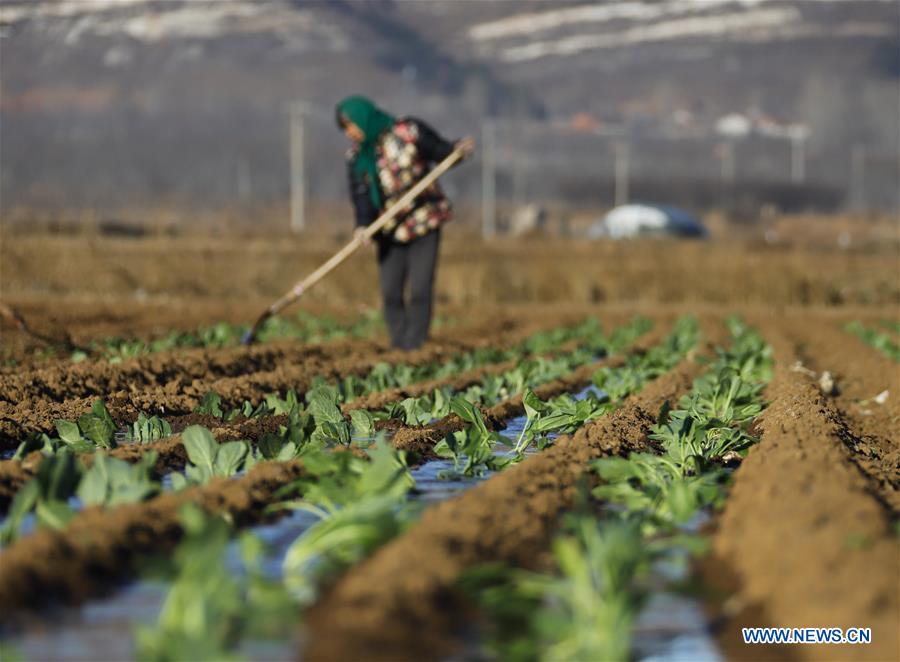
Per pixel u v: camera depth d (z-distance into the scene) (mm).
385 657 9445
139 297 78000
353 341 41156
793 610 10625
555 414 21188
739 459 19078
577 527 12617
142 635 9242
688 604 11164
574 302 85812
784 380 28031
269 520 14070
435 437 20234
